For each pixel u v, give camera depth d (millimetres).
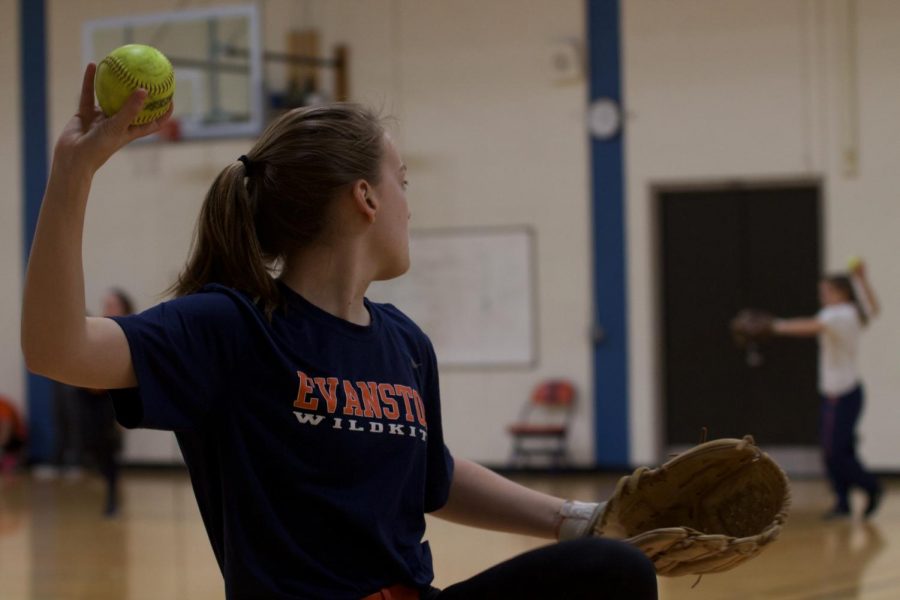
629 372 15461
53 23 17328
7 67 17531
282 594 2162
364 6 16250
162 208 16609
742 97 15070
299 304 2297
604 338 15523
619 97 15453
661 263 15484
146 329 2070
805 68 14852
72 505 13008
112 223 16781
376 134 2406
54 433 17000
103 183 16812
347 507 2211
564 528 2684
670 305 15484
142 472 16547
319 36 16344
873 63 14641
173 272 15867
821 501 12422
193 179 16516
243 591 2184
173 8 16797
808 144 14852
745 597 7320
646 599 2098
